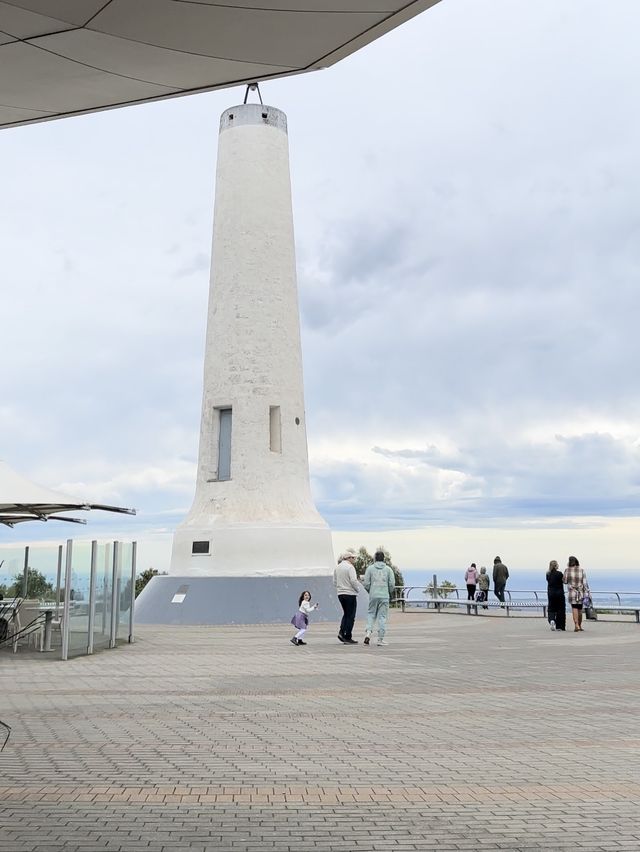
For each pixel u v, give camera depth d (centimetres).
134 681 1391
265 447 3100
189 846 561
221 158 3331
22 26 675
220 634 2380
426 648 1916
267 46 716
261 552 2941
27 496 1590
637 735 922
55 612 1952
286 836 582
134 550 2161
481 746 868
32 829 595
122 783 725
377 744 881
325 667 1555
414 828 600
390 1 643
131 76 772
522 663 1605
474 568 3750
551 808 647
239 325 3169
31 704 1156
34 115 868
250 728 974
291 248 3322
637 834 585
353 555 2103
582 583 2442
